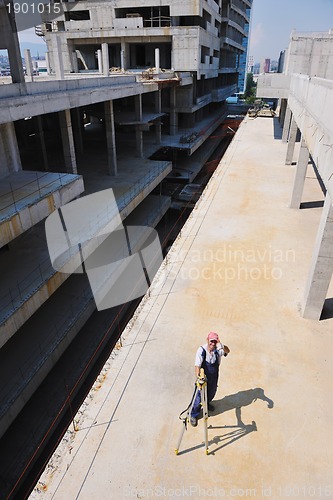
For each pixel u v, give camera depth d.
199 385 4.10
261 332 6.30
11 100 9.72
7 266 10.44
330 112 5.31
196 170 27.36
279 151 19.23
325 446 4.46
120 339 6.10
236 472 4.14
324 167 5.29
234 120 48.09
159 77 26.12
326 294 6.88
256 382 5.32
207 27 31.73
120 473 4.11
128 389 5.15
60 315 10.98
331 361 5.74
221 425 4.68
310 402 5.03
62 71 15.98
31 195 8.98
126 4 28.80
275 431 4.62
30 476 7.62
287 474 4.14
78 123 22.02
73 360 10.44
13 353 9.63
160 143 26.17
